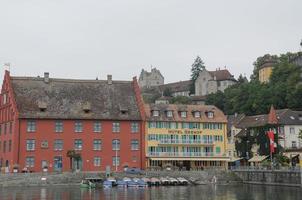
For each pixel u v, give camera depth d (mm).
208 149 121312
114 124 115000
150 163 116562
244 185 98125
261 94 155375
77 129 112625
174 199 67375
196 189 87562
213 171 106875
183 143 119250
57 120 111688
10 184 94562
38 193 77500
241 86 181625
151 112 119625
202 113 122938
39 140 109562
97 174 101312
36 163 108562
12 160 107562
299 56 185375
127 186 95750
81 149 112000
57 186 95062
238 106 167875
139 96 120625
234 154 139875
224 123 123250
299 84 148750
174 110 121562
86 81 122812
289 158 112938
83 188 90500
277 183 94250
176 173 105000
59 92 118125
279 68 170750
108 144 113750
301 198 66000
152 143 117188
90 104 116750
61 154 110562
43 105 112188
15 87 115625
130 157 114625
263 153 124562
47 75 120312
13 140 108250
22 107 111125
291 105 146250
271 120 125625
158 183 99750
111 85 123375
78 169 110750
